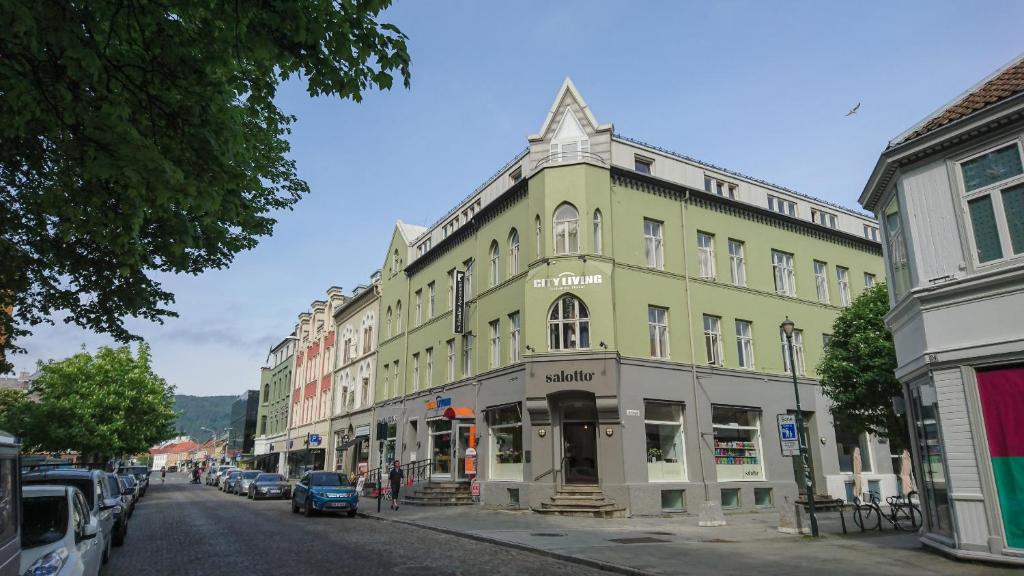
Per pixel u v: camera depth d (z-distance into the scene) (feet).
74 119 21.26
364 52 22.09
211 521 70.38
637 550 42.98
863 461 92.68
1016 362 33.83
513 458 79.36
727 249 89.04
